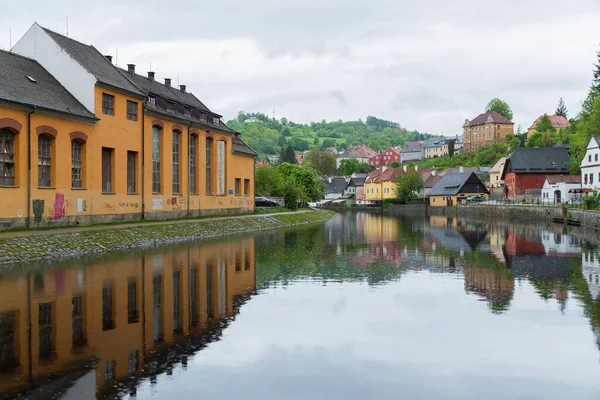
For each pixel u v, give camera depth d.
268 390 10.56
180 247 36.31
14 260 27.02
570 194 82.38
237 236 47.38
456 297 19.12
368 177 182.62
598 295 19.42
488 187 136.50
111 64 49.28
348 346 13.34
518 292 20.03
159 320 15.66
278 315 16.39
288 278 23.17
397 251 34.28
